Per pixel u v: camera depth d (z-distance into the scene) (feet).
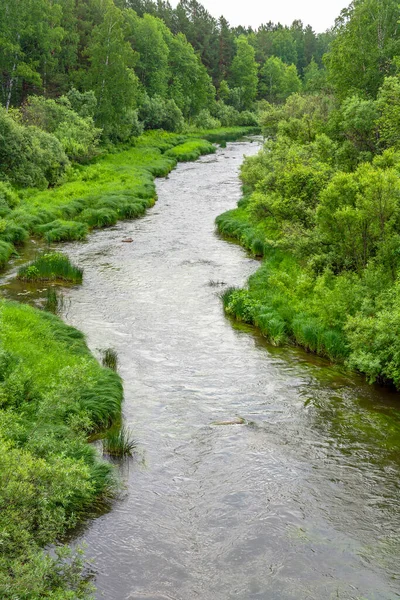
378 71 116.47
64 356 47.42
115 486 33.45
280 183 84.23
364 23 120.57
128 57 209.56
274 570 27.27
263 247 86.84
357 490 33.50
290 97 157.69
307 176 81.35
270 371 50.37
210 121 335.47
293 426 40.88
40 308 62.90
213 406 43.83
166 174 167.02
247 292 66.95
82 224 99.60
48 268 73.77
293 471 35.35
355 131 96.22
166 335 58.03
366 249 60.39
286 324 58.75
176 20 407.23
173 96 325.62
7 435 31.50
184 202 127.85
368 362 45.85
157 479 34.53
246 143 268.41
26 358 44.73
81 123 166.50
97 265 81.82
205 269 80.94
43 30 197.16
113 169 157.89
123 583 26.25
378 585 26.37
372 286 55.21
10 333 48.96
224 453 37.35
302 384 47.83
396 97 85.76
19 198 111.65
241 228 97.45
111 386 43.83
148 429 40.27
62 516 27.45
